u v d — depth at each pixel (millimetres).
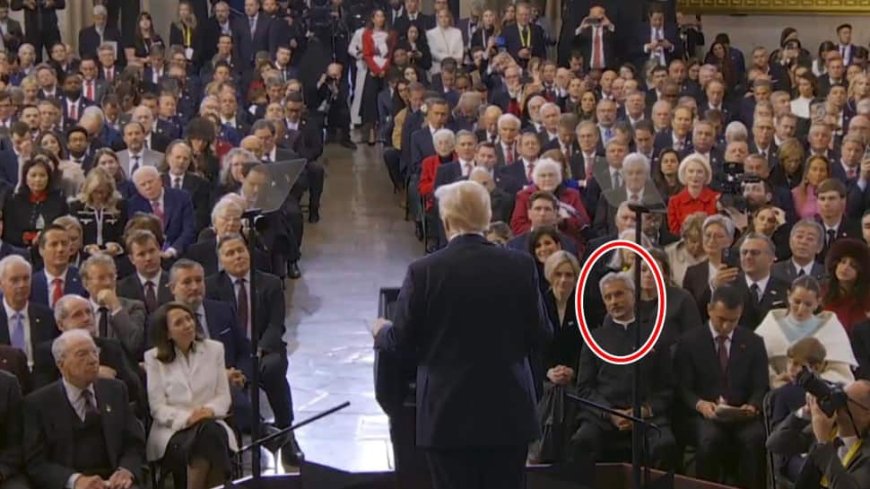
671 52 18281
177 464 7305
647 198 7027
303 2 18781
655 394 7629
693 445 7633
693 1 19953
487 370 5445
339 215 14414
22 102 13914
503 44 18172
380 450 8422
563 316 8070
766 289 8539
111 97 14055
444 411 5438
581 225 10867
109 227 10109
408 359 6359
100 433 7000
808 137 12961
